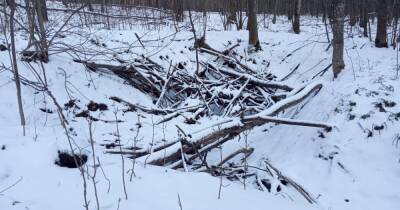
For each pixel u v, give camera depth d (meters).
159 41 12.09
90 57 9.89
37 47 8.23
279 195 5.55
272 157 7.09
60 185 4.44
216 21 20.86
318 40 13.59
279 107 8.13
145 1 18.95
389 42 12.48
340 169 6.11
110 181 4.58
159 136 7.86
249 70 12.15
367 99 7.25
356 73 9.12
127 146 7.02
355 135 6.63
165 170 5.19
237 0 18.09
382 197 5.55
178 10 16.88
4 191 4.26
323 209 5.28
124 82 10.03
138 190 4.45
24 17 11.10
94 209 4.02
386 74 8.45
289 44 13.56
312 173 6.22
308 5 30.66
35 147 5.04
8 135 5.46
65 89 8.42
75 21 14.38
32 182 4.45
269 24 22.86
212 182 4.99
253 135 8.54
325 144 6.64
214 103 10.10
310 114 8.11
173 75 10.62
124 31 12.30
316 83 8.99
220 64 12.44
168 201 4.28
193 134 6.77
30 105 7.38
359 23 19.45
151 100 10.10
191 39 12.80
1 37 9.20
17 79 5.73
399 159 6.11
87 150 5.23
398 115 6.80
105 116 8.34
